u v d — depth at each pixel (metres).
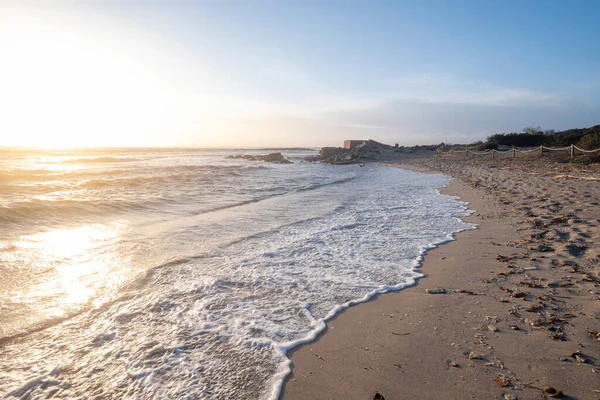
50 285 4.75
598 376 2.65
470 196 12.09
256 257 5.88
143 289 4.62
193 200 12.02
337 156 47.41
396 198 12.48
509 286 4.42
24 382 2.82
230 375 2.87
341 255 5.96
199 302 4.21
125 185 14.69
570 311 3.66
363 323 3.69
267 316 3.87
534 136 43.47
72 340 3.44
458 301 4.10
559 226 6.95
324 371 2.91
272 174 24.38
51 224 8.02
